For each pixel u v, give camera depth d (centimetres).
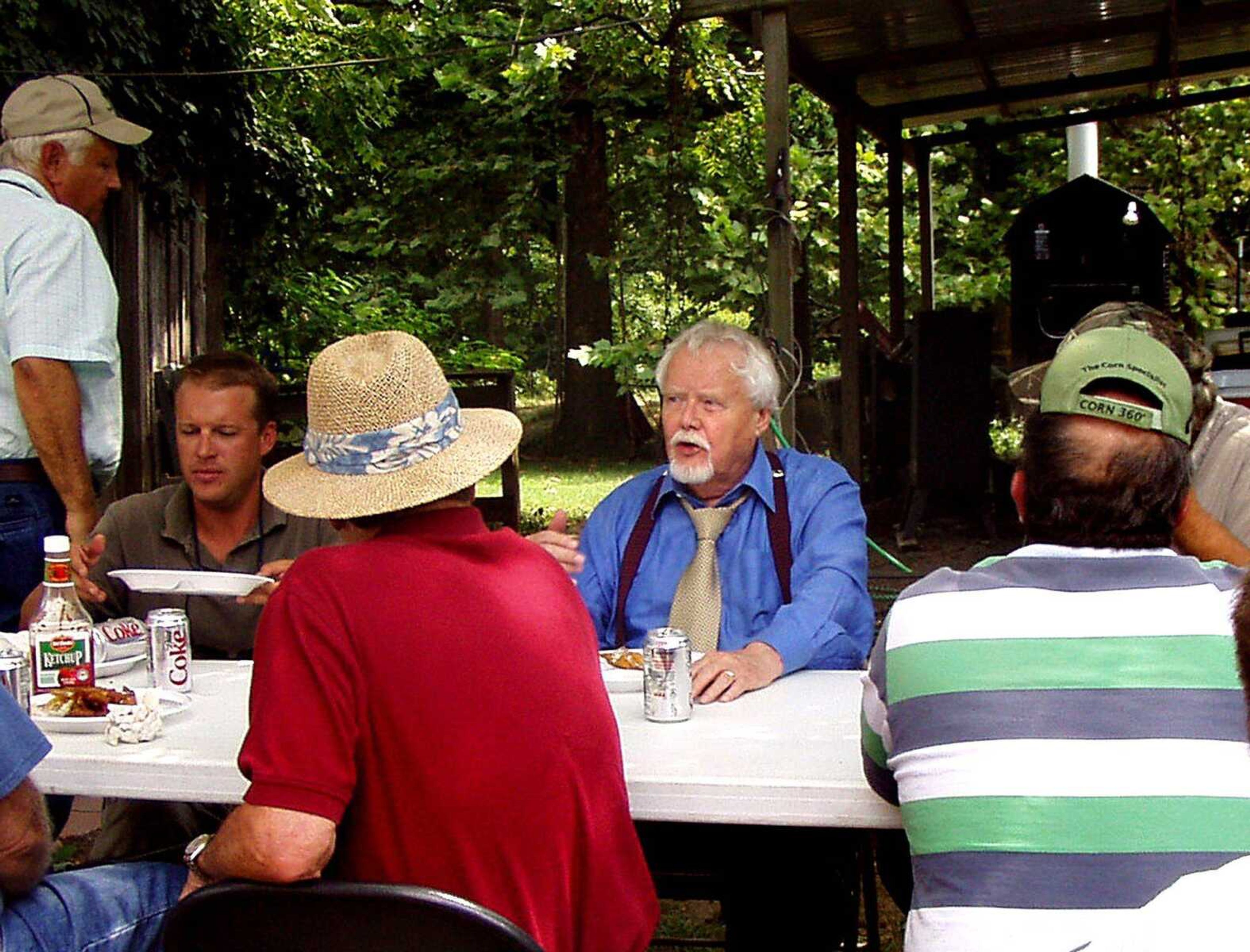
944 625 154
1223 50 810
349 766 151
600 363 777
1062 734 144
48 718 209
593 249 1370
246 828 147
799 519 277
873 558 775
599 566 289
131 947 179
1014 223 868
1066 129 1100
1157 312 277
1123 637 149
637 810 184
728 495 283
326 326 1085
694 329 283
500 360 1283
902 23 696
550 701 159
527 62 1042
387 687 153
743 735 204
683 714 213
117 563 284
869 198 1230
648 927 172
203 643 284
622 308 1056
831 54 758
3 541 327
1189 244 1056
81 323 325
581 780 161
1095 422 160
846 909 241
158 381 728
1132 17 715
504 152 1320
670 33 611
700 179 1007
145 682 245
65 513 340
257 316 1045
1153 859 136
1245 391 587
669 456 279
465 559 164
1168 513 160
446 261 1456
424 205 1355
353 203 1409
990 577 158
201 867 157
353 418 168
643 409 1602
